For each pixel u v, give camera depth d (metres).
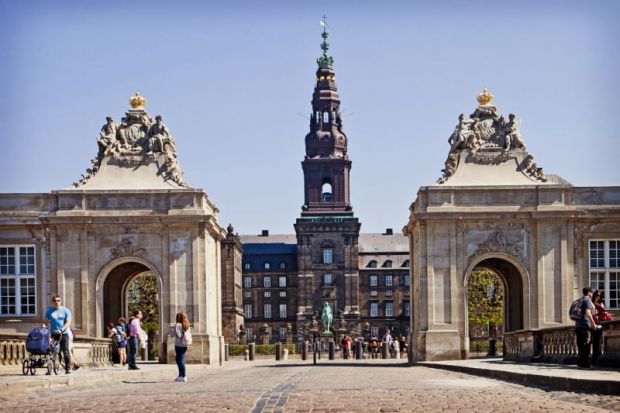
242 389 33.56
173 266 72.38
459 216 72.25
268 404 25.98
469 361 63.09
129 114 74.81
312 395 29.34
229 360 106.50
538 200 72.69
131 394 31.83
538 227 72.50
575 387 29.20
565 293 72.31
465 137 74.50
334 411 23.72
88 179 73.88
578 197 73.00
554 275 72.38
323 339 173.75
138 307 132.75
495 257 72.94
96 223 72.44
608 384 27.36
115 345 62.38
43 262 72.81
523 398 27.12
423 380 39.66
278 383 38.56
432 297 72.19
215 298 78.69
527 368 41.09
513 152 74.50
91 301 72.38
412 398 27.67
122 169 74.06
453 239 72.50
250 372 56.81
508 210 72.44
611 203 72.81
